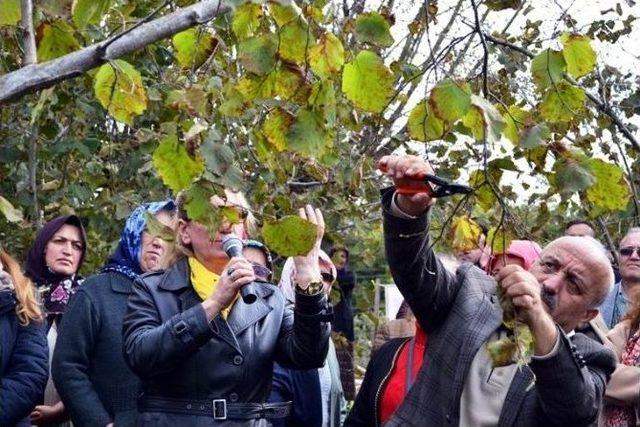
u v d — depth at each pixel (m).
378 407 3.87
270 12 2.40
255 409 3.60
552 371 3.06
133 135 6.45
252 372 3.60
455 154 4.73
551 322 3.06
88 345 4.36
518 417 3.29
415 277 3.29
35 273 5.18
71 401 4.30
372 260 7.68
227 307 3.60
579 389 3.11
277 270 6.64
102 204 6.64
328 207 6.71
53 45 2.64
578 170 2.50
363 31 2.50
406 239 3.22
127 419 4.30
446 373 3.38
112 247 6.78
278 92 2.48
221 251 3.65
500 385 3.33
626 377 4.12
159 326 3.46
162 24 2.29
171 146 2.47
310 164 4.78
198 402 3.52
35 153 6.33
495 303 3.41
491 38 2.87
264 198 4.68
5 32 3.90
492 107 2.42
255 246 4.85
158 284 3.65
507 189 3.05
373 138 6.29
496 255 2.88
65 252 5.18
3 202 2.72
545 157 2.55
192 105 2.56
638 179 5.59
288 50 2.42
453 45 2.69
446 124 2.43
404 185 2.90
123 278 4.48
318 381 4.70
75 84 6.18
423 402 3.41
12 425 4.21
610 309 6.21
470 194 2.71
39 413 4.91
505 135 2.51
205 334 3.38
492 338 3.36
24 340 4.30
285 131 2.52
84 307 4.39
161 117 5.51
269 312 3.70
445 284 3.41
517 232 2.67
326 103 2.48
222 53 3.23
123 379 4.35
